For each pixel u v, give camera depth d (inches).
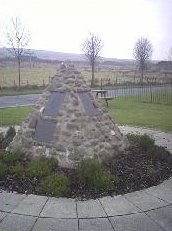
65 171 147.6
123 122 298.4
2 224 108.5
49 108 168.1
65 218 113.0
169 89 669.9
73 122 158.1
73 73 172.4
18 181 139.4
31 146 164.7
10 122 292.2
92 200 126.0
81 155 152.4
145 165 159.8
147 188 137.7
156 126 281.4
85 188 133.9
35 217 113.3
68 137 155.9
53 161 152.6
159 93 581.9
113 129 176.7
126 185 138.3
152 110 375.6
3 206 120.5
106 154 162.9
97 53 733.9
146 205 123.3
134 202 125.3
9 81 774.5
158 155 171.2
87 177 136.3
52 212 116.8
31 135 167.6
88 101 170.1
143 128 271.9
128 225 109.1
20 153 164.7
